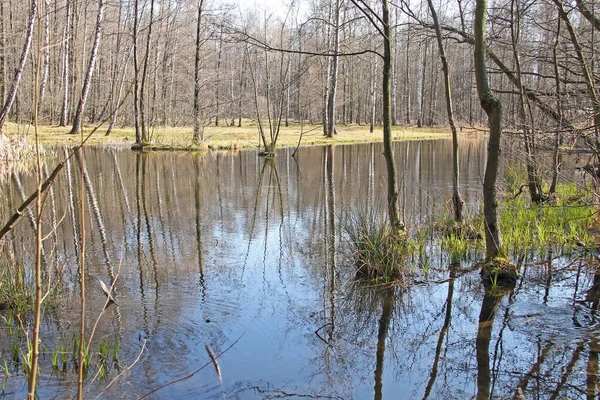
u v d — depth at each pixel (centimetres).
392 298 610
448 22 1178
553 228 846
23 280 580
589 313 543
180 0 2508
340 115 5625
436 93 4147
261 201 1223
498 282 647
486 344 482
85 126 3052
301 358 457
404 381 416
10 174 1428
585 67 852
